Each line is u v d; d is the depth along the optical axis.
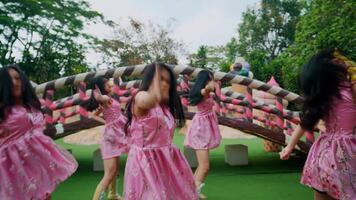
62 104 6.37
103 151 4.74
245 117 7.33
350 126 2.79
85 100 6.39
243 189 5.61
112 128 4.73
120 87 6.95
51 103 6.32
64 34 19.23
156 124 3.10
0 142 3.24
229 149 7.62
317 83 2.79
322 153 2.83
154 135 3.10
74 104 6.46
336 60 2.86
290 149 3.07
